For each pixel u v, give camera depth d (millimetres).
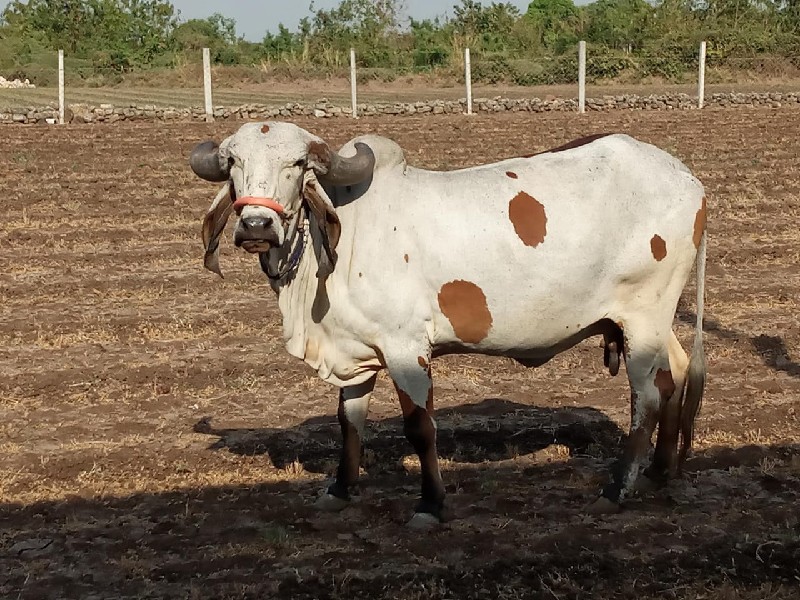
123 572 4887
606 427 6730
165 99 27844
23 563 4992
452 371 7879
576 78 33562
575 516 5422
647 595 4648
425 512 5301
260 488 5852
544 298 5137
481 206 5090
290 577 4797
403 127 20188
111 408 7160
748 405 7117
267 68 34906
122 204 13688
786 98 24953
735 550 5047
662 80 34031
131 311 9367
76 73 36750
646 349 5387
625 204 5219
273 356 8195
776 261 11266
